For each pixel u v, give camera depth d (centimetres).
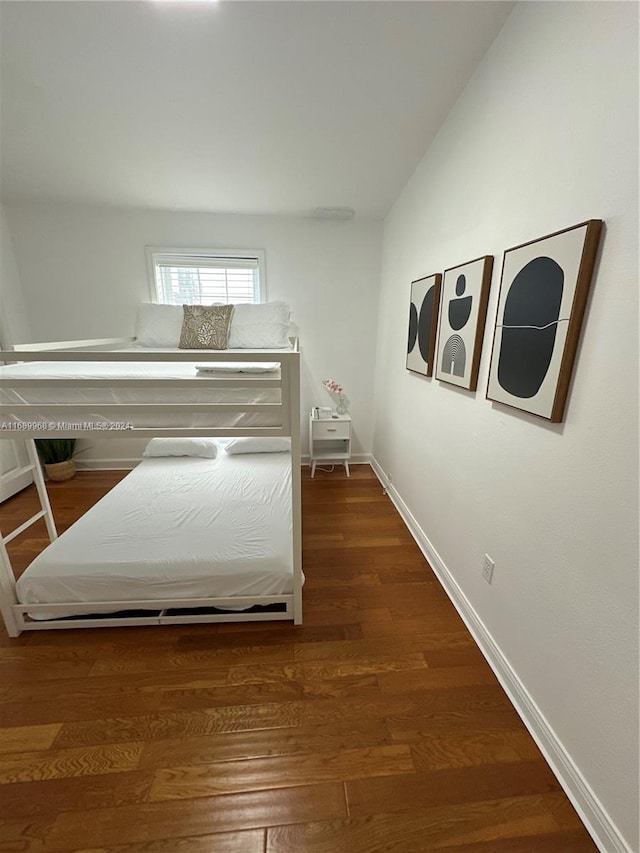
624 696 93
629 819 93
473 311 163
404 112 191
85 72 167
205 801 109
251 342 284
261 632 168
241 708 135
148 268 309
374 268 332
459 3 133
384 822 105
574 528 109
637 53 86
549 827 104
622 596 93
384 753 121
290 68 164
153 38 149
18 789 111
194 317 282
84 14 139
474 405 168
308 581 204
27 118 196
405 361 268
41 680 144
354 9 137
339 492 317
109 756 119
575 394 108
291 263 322
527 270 126
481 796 111
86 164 237
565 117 110
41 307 307
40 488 205
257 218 309
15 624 162
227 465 268
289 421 148
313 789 112
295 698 139
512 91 136
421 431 236
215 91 178
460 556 183
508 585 142
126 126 203
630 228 89
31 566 163
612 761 97
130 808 107
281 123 200
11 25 143
